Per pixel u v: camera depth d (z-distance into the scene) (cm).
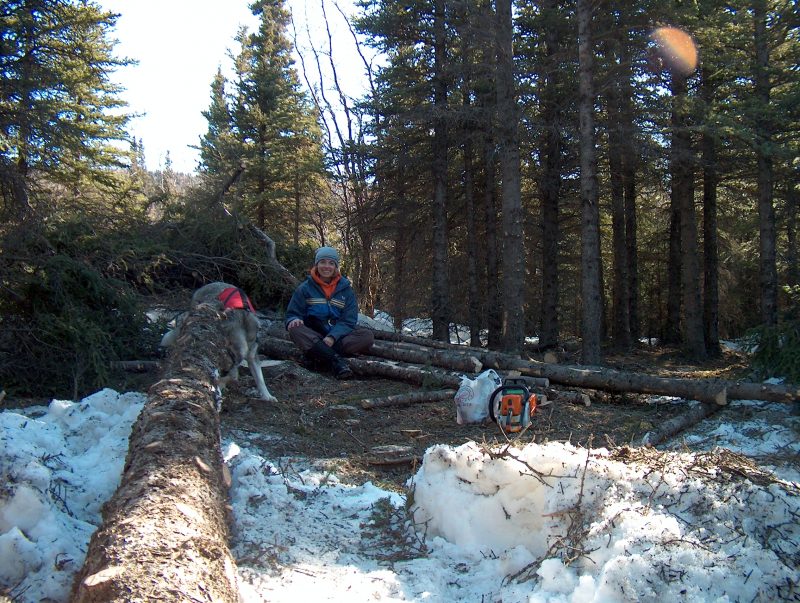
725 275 2784
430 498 356
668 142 1619
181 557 237
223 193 1120
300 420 624
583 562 282
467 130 1708
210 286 651
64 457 405
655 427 621
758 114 1404
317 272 832
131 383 700
